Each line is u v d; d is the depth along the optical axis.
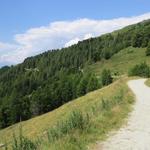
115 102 26.88
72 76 145.38
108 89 51.59
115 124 18.72
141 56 166.00
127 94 35.75
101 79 117.50
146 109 24.67
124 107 24.92
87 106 41.72
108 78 114.44
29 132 46.41
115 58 182.62
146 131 16.78
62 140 14.77
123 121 19.59
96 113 21.89
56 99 130.88
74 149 13.60
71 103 53.03
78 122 16.97
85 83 120.56
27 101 131.00
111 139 15.30
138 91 42.16
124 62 166.38
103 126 17.81
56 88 137.25
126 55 178.50
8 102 146.12
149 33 183.62
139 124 18.67
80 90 120.06
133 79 74.31
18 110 124.81
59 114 48.69
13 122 124.00
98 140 15.16
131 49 186.50
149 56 162.00
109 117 20.28
